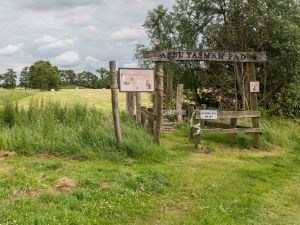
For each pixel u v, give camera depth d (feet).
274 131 49.70
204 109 46.96
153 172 30.50
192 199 26.45
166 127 55.67
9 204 22.20
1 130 42.09
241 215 24.00
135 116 56.54
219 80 70.03
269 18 62.49
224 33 68.28
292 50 62.03
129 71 39.04
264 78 65.87
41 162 32.32
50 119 42.93
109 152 36.63
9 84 359.46
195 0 70.03
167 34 73.31
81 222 20.56
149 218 22.79
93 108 53.11
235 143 48.06
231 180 31.27
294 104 64.39
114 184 27.02
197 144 43.24
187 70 71.67
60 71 398.21
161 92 41.14
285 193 29.19
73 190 24.81
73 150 36.60
